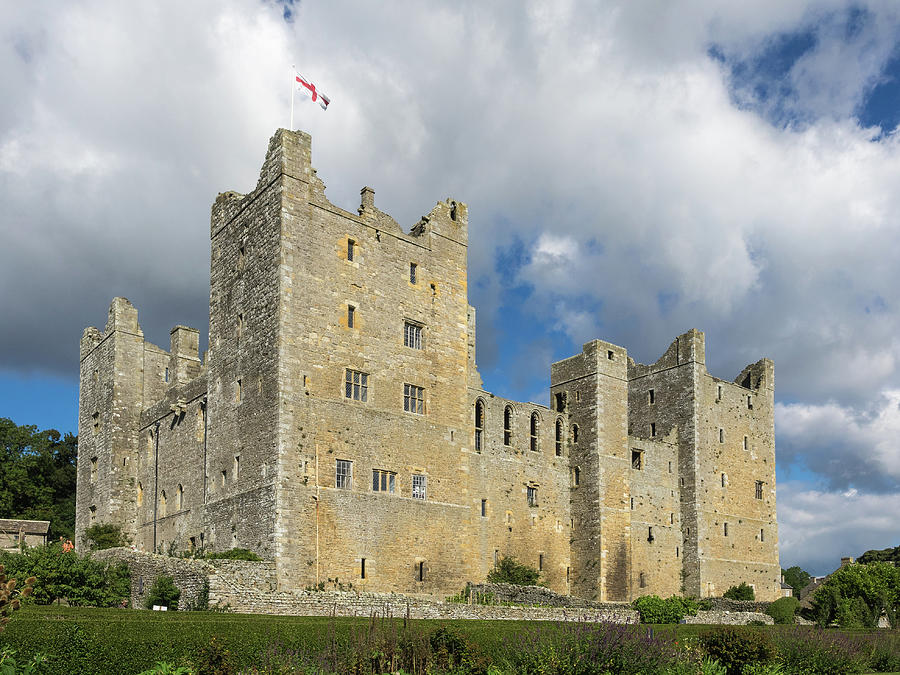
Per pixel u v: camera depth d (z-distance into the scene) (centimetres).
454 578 6062
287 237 5644
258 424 5556
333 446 5600
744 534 8788
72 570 5122
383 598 5278
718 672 3416
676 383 8800
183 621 3400
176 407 6638
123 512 7188
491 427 7325
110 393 7419
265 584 5075
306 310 5641
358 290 5953
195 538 6162
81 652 2923
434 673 3031
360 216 6081
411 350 6191
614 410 8000
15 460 9981
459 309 6581
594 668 3241
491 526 7138
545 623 4216
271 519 5269
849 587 7938
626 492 7912
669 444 8556
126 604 5272
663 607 6306
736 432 8981
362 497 5675
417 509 5953
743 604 7944
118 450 7281
